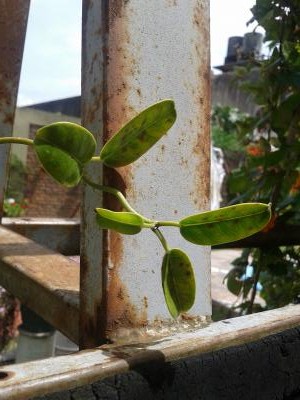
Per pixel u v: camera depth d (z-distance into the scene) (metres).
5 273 0.54
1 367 0.29
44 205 5.54
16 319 1.94
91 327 0.37
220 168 5.07
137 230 0.30
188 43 0.43
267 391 0.40
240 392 0.38
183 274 0.32
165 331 0.38
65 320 0.41
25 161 5.41
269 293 1.16
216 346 0.36
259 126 1.11
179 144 0.42
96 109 0.38
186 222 0.30
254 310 1.11
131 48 0.39
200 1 0.44
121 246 0.37
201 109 0.43
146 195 0.39
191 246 0.41
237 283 1.13
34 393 0.26
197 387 0.35
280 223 0.95
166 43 0.41
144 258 0.38
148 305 0.38
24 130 5.29
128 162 0.31
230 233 0.30
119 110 0.37
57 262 0.53
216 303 1.83
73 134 0.28
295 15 0.98
